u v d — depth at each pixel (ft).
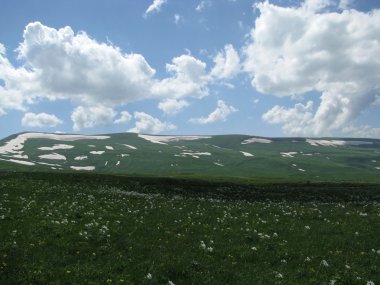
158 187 196.75
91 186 179.01
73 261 59.31
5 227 75.97
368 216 111.34
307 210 122.21
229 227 88.58
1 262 55.88
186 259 61.52
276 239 78.38
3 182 154.92
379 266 62.28
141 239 73.41
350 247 73.97
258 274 56.80
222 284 52.39
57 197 124.06
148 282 51.37
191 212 108.17
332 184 280.92
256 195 190.70
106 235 73.26
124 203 120.88
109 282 50.67
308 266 60.70
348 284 52.90
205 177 364.79
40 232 73.26
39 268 54.54
